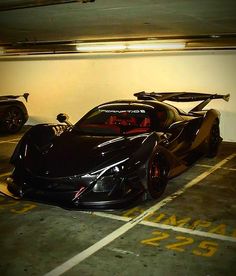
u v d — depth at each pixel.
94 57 9.05
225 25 5.56
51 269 2.72
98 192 3.63
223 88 7.59
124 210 3.86
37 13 4.66
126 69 8.67
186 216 3.75
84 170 3.68
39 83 10.05
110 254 2.94
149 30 6.21
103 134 4.67
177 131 5.04
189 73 7.90
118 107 5.24
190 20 5.11
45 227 3.49
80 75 9.35
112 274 2.64
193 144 5.35
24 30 6.41
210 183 4.89
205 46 7.42
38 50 9.57
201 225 3.52
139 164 3.86
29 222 3.62
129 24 5.56
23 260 2.85
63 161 3.89
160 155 4.25
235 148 7.15
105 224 3.56
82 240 3.20
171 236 3.27
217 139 6.34
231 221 3.61
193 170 5.56
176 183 4.90
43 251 3.00
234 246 3.08
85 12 4.57
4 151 7.04
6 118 9.01
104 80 9.04
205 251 2.98
